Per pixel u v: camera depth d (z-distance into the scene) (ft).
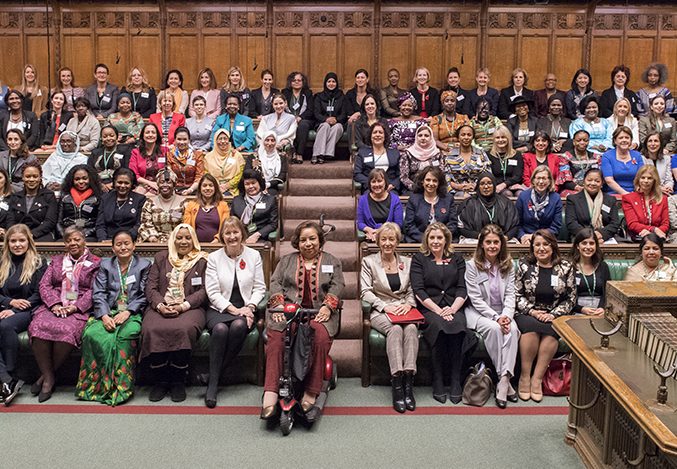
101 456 14.15
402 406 16.47
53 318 17.37
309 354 15.51
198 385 18.04
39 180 22.04
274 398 15.47
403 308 17.79
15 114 28.73
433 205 21.94
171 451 14.39
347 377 18.63
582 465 13.91
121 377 16.97
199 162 24.81
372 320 17.94
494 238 17.87
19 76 35.58
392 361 16.81
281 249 23.31
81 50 35.47
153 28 35.32
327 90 30.83
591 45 35.24
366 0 34.99
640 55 35.45
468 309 18.24
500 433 15.34
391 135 27.99
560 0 34.94
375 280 18.39
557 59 35.40
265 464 13.87
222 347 17.06
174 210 21.38
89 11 35.24
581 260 18.42
